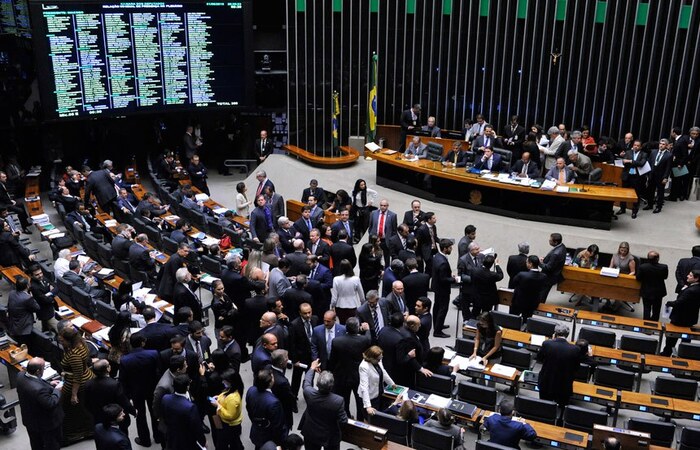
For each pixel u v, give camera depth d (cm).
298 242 1220
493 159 1677
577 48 2097
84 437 960
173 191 1903
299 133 2319
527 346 1072
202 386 900
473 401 942
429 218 1375
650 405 934
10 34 1922
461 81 2222
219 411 828
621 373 986
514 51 2147
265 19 2347
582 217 1580
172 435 793
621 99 2103
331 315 956
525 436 835
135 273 1309
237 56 2077
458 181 1714
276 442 787
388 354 941
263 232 1468
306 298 1052
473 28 2161
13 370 1077
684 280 1227
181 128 2377
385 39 2228
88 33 1859
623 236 1530
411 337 938
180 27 1983
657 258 1231
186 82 2038
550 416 909
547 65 2136
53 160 2047
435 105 2267
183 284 1071
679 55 2017
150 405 919
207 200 1795
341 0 2198
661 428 862
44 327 1142
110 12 1877
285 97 2364
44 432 866
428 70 2241
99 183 1688
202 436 796
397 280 1099
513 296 1191
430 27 2197
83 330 1105
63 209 1644
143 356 891
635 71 2067
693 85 2023
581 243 1520
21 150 2025
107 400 826
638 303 1361
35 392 844
